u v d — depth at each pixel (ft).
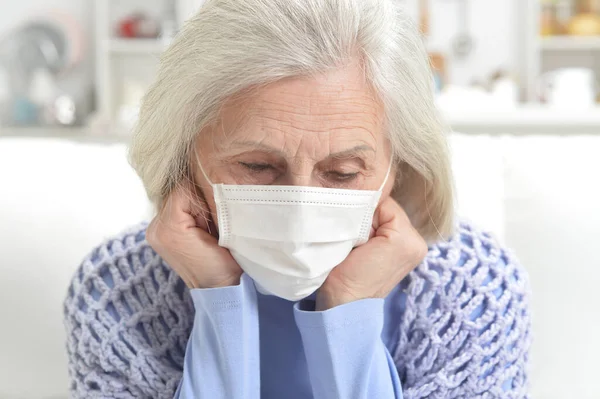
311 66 2.68
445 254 3.64
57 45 12.98
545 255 4.70
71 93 13.17
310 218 2.86
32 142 4.96
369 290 3.22
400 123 3.04
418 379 3.48
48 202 4.74
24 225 4.70
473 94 12.07
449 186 3.42
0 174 4.75
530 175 4.79
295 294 3.03
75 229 4.74
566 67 13.60
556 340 4.69
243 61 2.70
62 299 4.71
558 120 11.82
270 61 2.67
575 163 4.79
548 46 12.94
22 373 4.74
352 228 2.98
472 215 4.78
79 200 4.77
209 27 2.84
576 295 4.66
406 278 3.57
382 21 2.89
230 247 3.06
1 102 12.93
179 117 2.96
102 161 4.90
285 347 3.54
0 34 12.91
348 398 3.20
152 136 3.14
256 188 2.87
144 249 3.77
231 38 2.76
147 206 4.81
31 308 4.69
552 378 4.71
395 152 3.18
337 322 3.14
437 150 3.28
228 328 3.17
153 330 3.60
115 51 12.89
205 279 3.24
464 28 13.33
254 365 3.25
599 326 4.67
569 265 4.67
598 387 4.70
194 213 3.26
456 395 3.41
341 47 2.71
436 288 3.51
